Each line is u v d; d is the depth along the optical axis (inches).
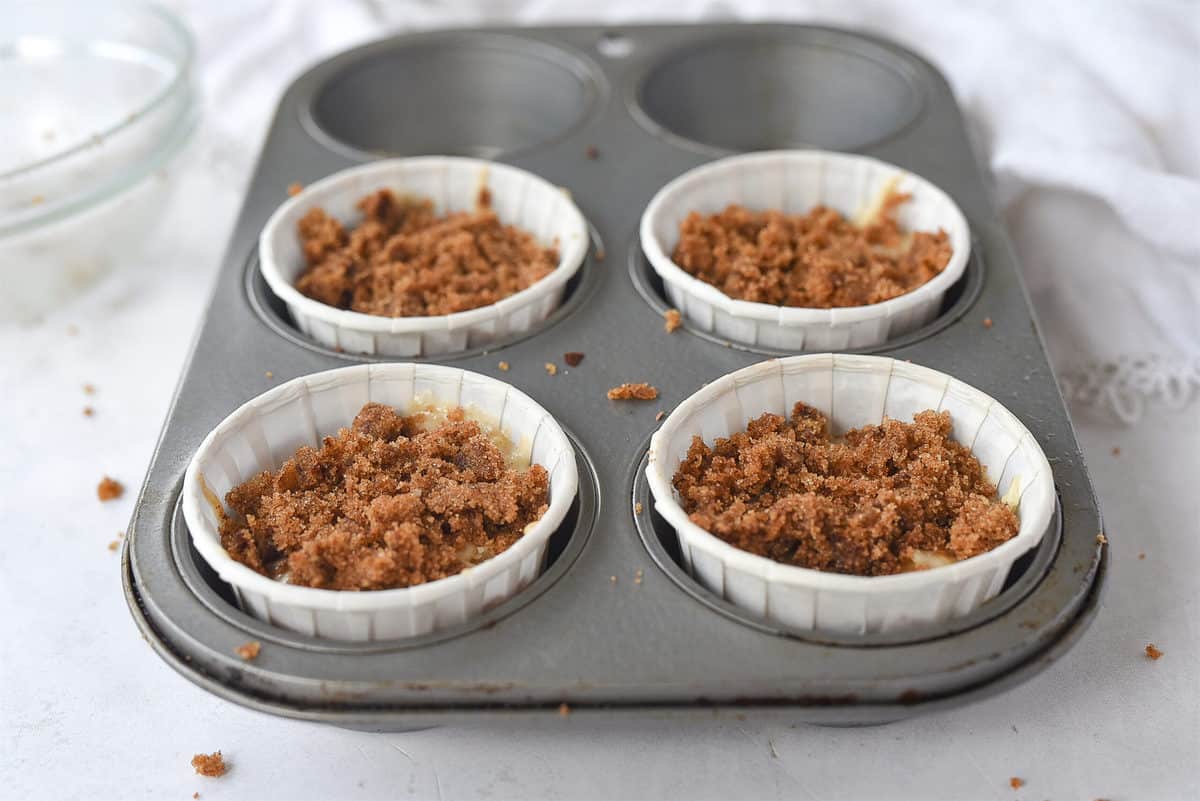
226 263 18.3
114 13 20.9
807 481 15.8
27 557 17.1
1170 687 15.6
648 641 14.8
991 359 16.9
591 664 14.6
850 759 15.3
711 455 16.1
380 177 19.0
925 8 21.6
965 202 18.9
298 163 19.8
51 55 21.2
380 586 15.0
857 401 16.5
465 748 15.4
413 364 16.5
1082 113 19.3
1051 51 20.2
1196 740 15.3
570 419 16.5
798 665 14.6
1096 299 19.0
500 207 19.2
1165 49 19.4
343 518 15.7
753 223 18.7
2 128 20.4
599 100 20.7
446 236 18.8
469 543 15.6
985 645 14.6
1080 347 19.1
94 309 20.1
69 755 15.5
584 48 21.5
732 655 14.7
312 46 23.1
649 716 14.5
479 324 17.2
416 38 21.6
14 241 18.8
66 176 18.8
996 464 16.0
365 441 16.2
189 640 14.8
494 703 14.6
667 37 21.6
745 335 17.3
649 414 16.6
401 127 22.0
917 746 15.3
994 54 20.5
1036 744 15.3
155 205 19.9
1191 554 16.8
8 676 16.1
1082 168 18.6
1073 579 15.0
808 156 19.0
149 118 19.2
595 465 16.1
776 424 16.3
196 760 15.3
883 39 21.3
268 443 16.2
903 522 15.6
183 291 20.3
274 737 15.6
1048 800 15.0
